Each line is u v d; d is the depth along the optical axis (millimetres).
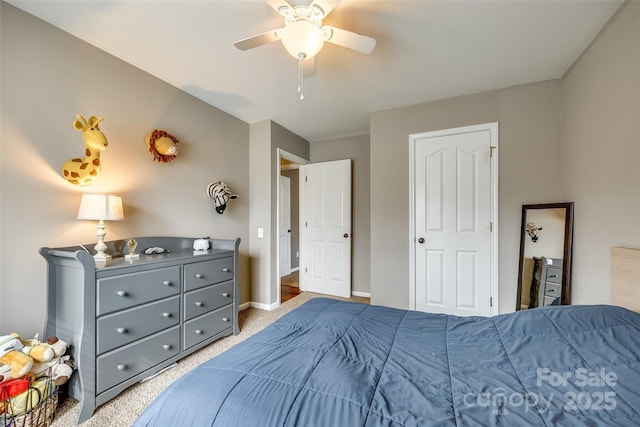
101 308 1566
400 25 1735
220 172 3037
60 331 1650
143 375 1781
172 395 861
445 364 1018
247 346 1146
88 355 1506
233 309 2564
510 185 2527
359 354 1090
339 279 4051
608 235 1695
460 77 2375
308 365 976
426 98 2779
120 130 2105
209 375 928
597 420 705
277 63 2168
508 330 1182
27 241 1631
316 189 4238
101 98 1986
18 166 1602
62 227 1774
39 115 1682
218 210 2906
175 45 1946
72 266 1586
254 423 732
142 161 2260
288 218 5477
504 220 2545
